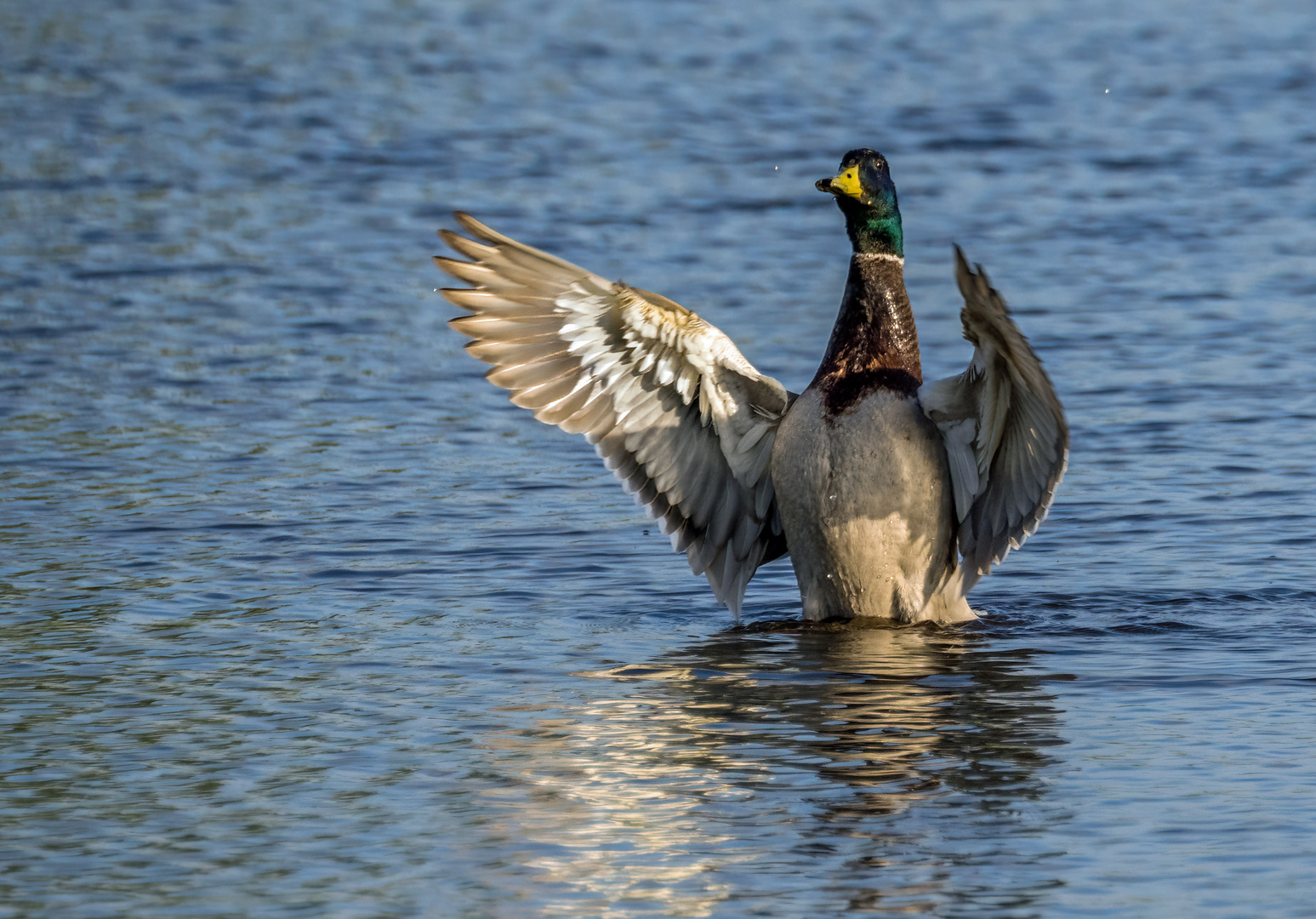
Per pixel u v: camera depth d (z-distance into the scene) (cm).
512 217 2786
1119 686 1040
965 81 3925
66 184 3039
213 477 1600
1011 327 1040
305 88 3888
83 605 1226
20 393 1902
